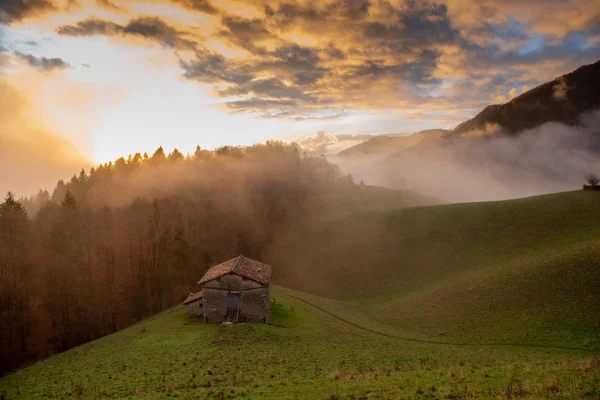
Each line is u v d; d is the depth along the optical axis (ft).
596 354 151.84
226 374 111.55
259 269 211.82
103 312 286.66
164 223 378.12
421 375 90.43
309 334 173.88
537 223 312.91
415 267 321.73
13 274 269.44
